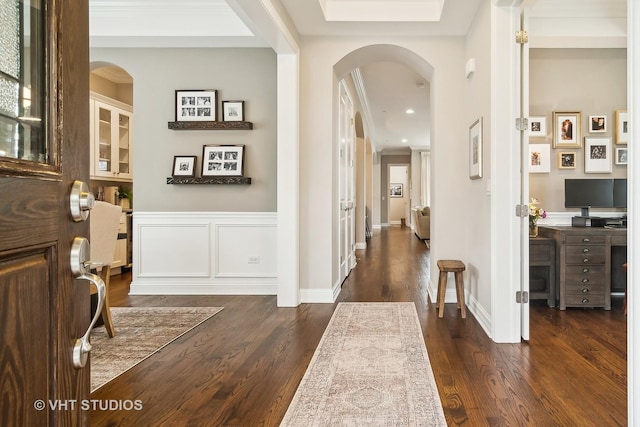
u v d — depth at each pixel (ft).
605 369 7.46
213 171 13.89
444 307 11.94
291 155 12.19
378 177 45.03
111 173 17.46
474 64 11.08
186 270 14.02
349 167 18.61
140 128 14.11
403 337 9.29
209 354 8.34
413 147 43.37
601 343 8.87
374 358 8.04
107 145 17.46
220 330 9.95
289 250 12.23
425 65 12.84
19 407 2.14
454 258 12.41
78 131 2.73
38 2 2.42
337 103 14.23
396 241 31.12
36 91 2.39
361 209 26.91
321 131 12.67
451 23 11.51
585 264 11.63
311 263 12.78
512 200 9.09
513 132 9.09
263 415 5.92
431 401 6.26
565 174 14.06
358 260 21.48
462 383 6.89
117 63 14.15
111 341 9.16
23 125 2.30
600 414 5.87
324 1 11.19
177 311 11.73
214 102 13.89
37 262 2.32
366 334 9.53
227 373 7.40
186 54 14.05
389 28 11.94
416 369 7.48
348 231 17.89
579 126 13.94
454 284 12.55
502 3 8.95
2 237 2.01
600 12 12.96
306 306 12.25
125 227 17.67
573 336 9.36
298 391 6.65
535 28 13.14
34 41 2.39
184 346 8.83
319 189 12.72
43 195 2.34
